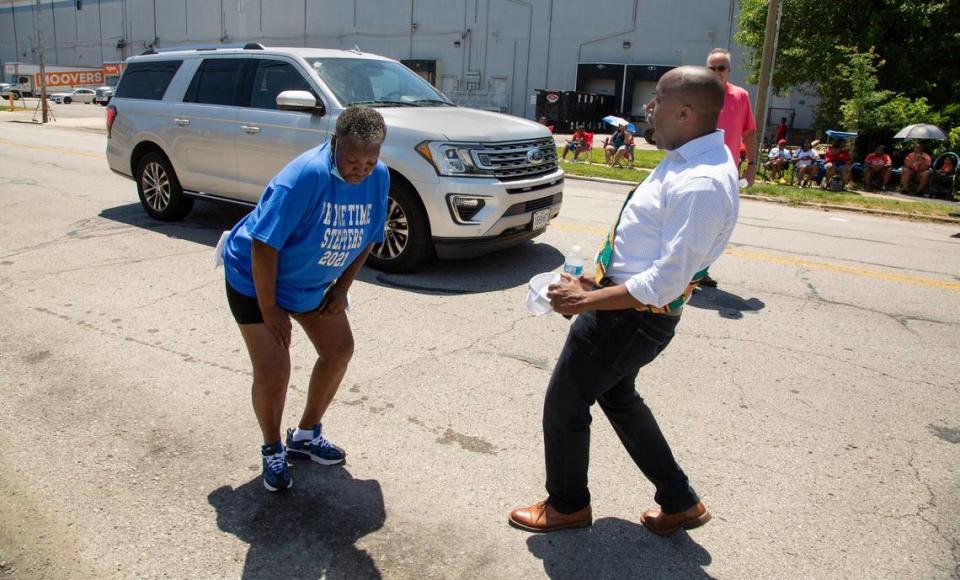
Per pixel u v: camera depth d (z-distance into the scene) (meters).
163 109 8.05
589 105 40.09
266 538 2.92
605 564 2.84
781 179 18.00
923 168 16.53
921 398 4.40
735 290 6.60
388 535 2.97
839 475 3.51
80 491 3.19
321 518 3.06
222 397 4.10
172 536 2.91
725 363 4.84
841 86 22.56
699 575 2.80
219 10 52.38
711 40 37.88
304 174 2.80
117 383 4.23
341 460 3.49
